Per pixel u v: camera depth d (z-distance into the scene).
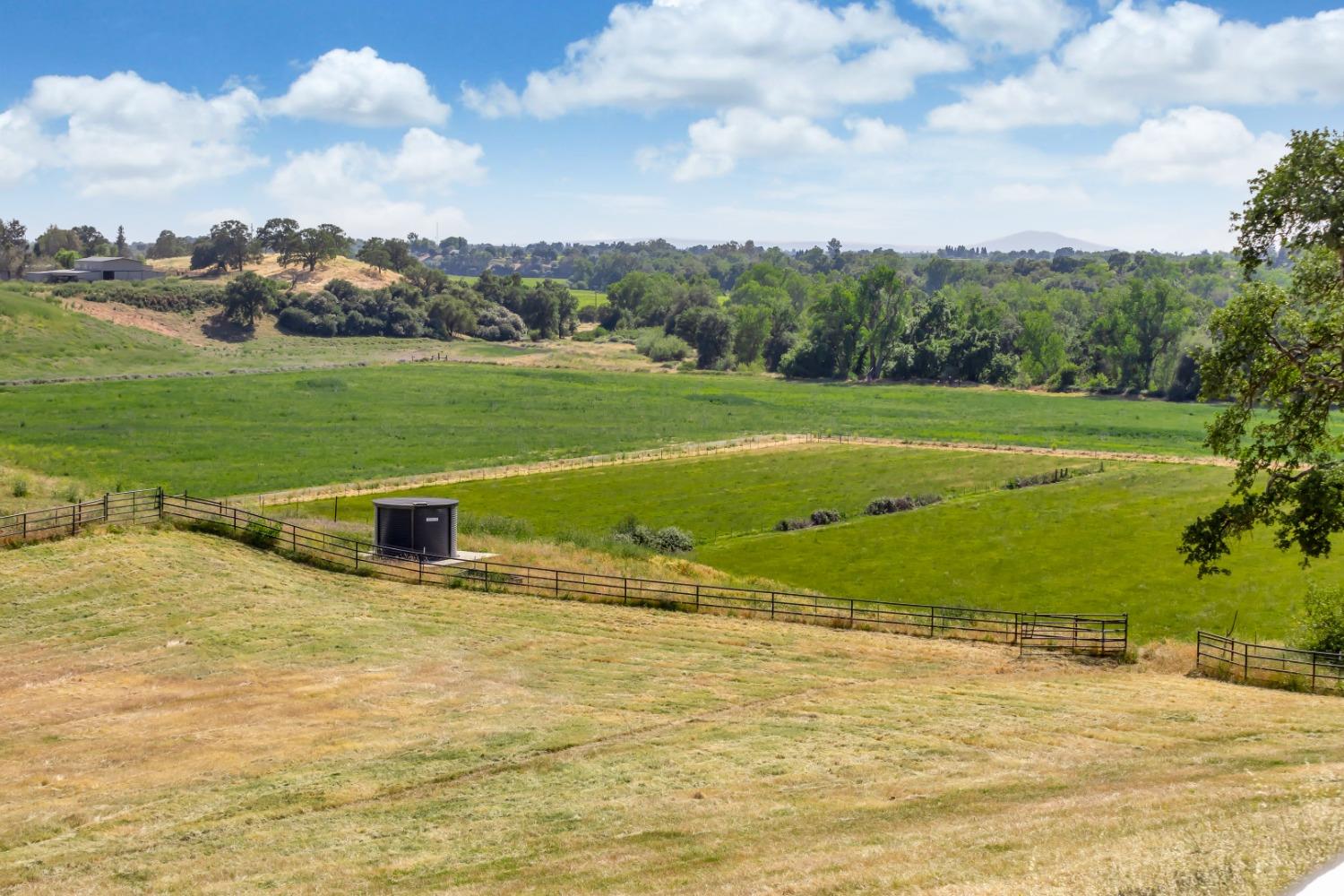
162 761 24.55
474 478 84.56
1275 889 12.76
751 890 15.50
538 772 23.72
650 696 29.73
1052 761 23.47
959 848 16.48
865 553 61.25
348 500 73.81
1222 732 25.52
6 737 25.92
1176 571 55.44
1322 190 29.19
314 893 17.58
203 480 80.88
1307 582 52.16
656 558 51.72
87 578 38.28
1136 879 13.66
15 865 19.20
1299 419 32.53
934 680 31.86
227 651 32.84
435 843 19.77
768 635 37.03
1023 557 59.25
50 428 103.31
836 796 21.36
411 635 35.38
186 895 17.73
